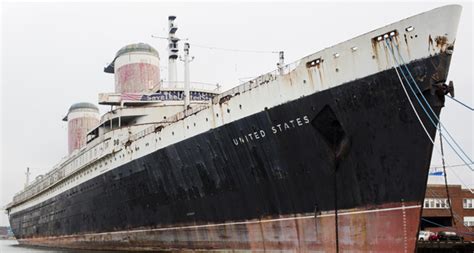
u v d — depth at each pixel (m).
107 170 35.78
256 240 23.48
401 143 18.27
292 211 21.73
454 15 17.02
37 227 58.53
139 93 39.03
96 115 60.22
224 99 23.94
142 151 30.72
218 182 25.03
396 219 18.55
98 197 38.28
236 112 23.09
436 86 17.42
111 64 47.53
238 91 23.20
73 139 58.75
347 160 19.61
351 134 19.42
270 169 22.19
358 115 19.08
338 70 19.33
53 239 51.59
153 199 30.73
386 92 18.28
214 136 24.44
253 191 23.30
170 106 37.50
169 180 28.66
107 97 37.69
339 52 19.36
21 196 68.69
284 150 21.36
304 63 20.39
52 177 52.31
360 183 19.45
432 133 17.62
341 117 19.55
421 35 17.52
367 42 18.66
